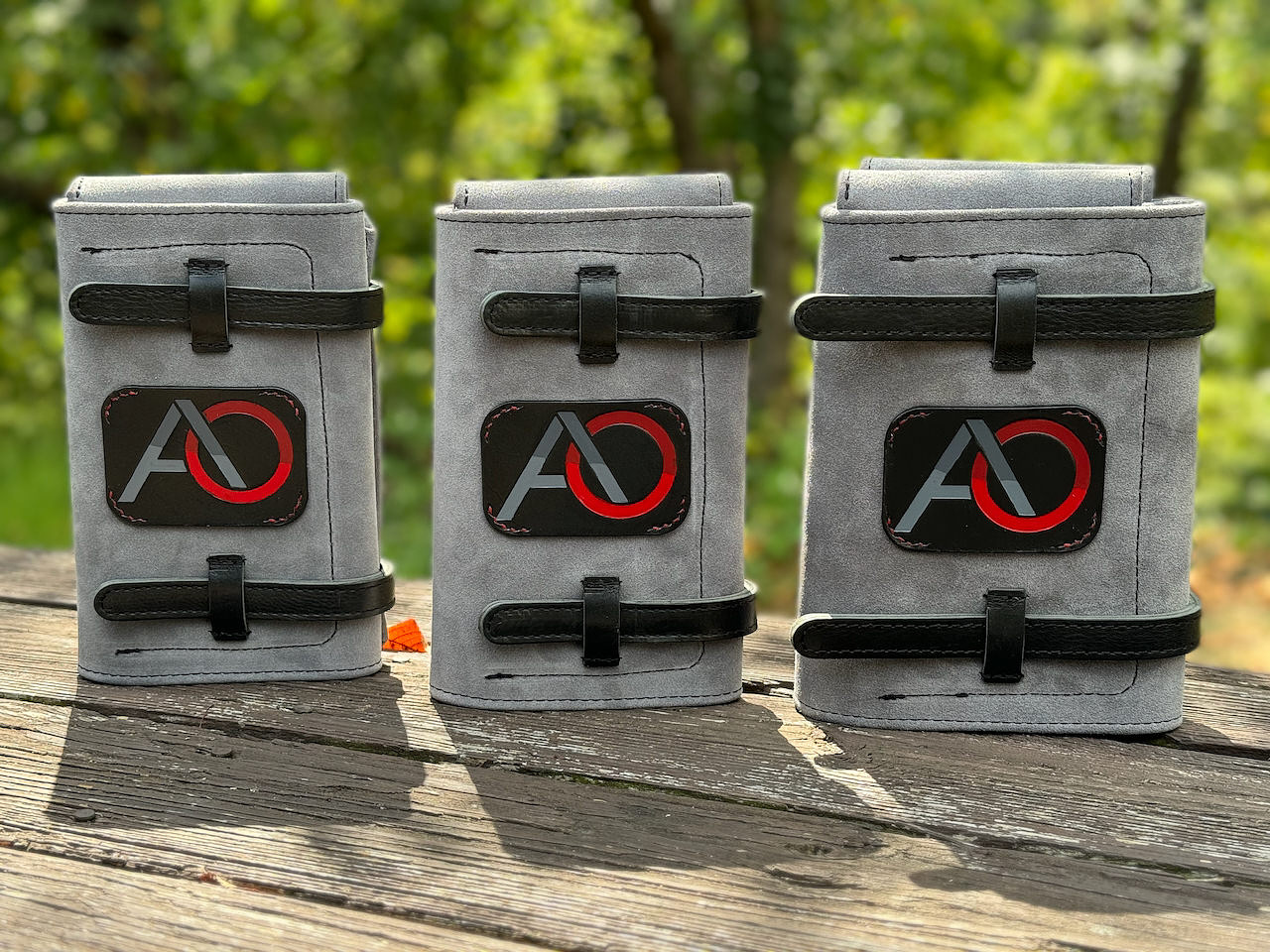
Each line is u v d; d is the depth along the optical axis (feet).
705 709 3.25
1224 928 2.77
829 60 10.25
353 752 3.11
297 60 10.26
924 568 3.15
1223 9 10.80
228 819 2.96
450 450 3.18
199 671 3.30
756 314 3.16
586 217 3.11
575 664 3.23
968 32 10.59
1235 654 6.37
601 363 3.14
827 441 3.14
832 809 2.99
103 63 9.76
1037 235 3.06
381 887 2.83
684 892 2.83
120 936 2.75
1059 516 3.13
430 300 9.59
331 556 3.28
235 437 3.23
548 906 2.80
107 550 3.26
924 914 2.79
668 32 9.71
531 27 10.42
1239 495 9.09
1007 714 3.18
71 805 2.98
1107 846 2.92
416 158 11.25
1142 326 3.06
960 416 3.11
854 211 3.09
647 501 3.18
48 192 10.51
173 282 3.18
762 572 8.26
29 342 11.43
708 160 10.42
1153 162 11.97
